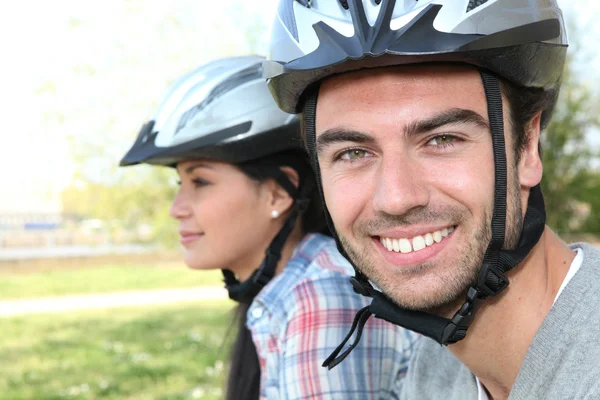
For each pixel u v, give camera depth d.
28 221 32.88
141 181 12.56
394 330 1.70
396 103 1.19
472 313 1.22
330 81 1.27
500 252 1.21
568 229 8.50
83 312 12.58
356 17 1.22
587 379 1.07
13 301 14.56
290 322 1.68
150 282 17.80
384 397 1.69
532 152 1.31
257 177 2.03
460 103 1.19
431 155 1.20
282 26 1.40
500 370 1.29
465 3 1.19
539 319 1.25
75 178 12.05
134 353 8.45
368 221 1.26
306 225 2.07
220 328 10.23
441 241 1.22
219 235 2.04
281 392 1.65
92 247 23.84
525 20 1.22
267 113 2.04
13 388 6.91
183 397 6.30
